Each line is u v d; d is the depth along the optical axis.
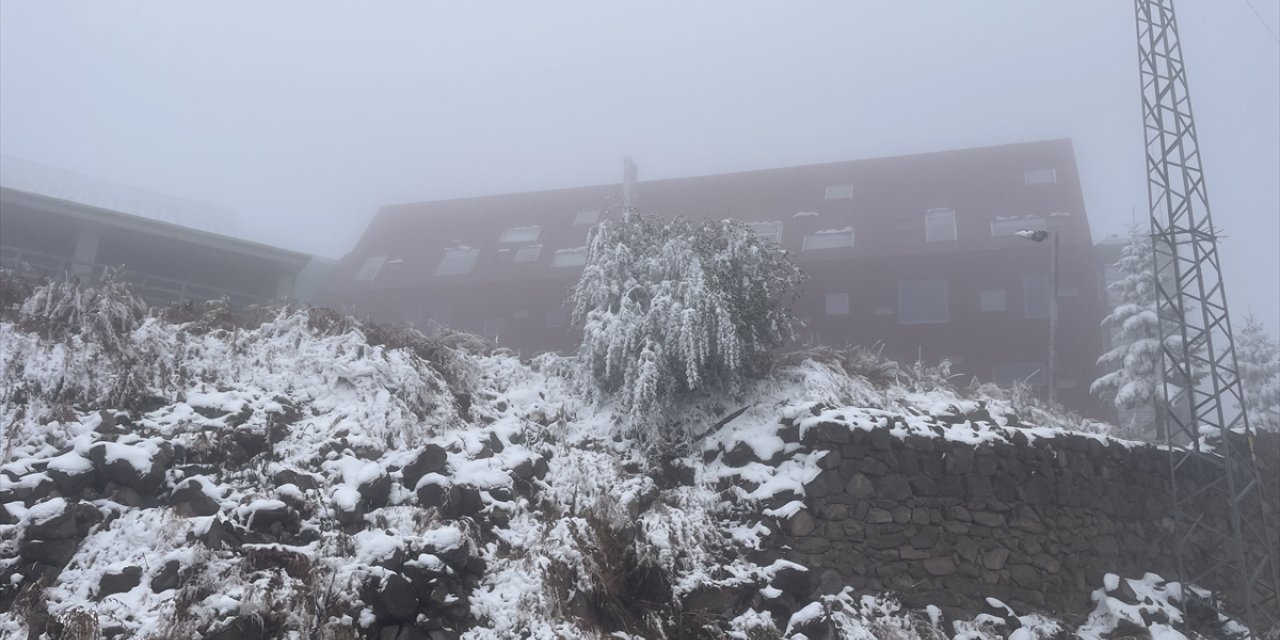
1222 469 14.65
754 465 10.50
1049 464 11.62
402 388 9.76
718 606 8.93
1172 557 13.20
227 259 20.97
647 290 11.62
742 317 11.70
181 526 7.11
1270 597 14.31
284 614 6.76
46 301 8.91
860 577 9.85
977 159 28.48
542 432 10.53
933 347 24.08
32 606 6.33
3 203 18.02
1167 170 15.33
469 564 7.85
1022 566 10.86
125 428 7.97
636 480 10.13
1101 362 22.31
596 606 8.37
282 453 8.46
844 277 25.30
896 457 10.52
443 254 29.48
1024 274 24.42
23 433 7.57
